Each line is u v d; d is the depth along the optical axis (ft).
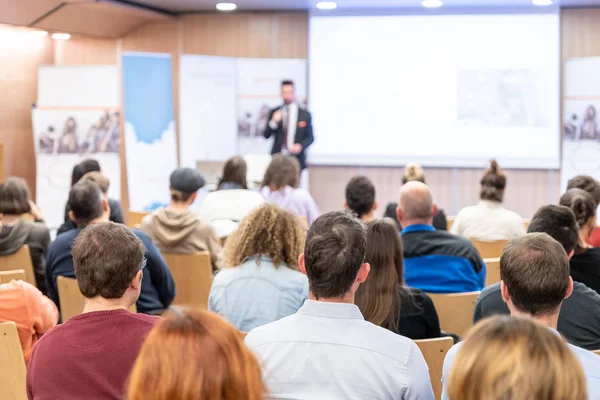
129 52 30.48
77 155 30.50
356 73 31.27
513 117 30.42
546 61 30.01
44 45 32.48
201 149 31.55
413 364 6.39
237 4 29.99
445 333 10.69
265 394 3.58
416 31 30.71
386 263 8.99
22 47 31.22
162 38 32.58
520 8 29.94
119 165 30.63
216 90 31.40
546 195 30.63
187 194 15.51
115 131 30.55
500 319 3.65
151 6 30.35
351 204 16.67
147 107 30.96
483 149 30.81
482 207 17.30
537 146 30.42
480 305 9.30
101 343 6.65
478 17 30.25
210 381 3.36
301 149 29.60
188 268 14.71
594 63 29.04
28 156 31.94
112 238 7.13
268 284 9.79
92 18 28.76
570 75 29.43
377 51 31.04
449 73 30.66
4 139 30.63
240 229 10.27
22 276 12.28
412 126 31.14
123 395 6.59
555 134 30.22
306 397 6.27
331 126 31.65
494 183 17.16
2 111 30.42
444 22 30.48
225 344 3.48
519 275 7.04
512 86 30.32
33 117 30.30
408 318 9.23
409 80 30.96
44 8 25.85
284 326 6.56
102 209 12.82
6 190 15.01
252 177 26.66
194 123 31.45
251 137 31.50
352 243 6.66
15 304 9.57
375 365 6.30
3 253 14.73
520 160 30.58
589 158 29.43
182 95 31.32
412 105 31.04
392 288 8.98
